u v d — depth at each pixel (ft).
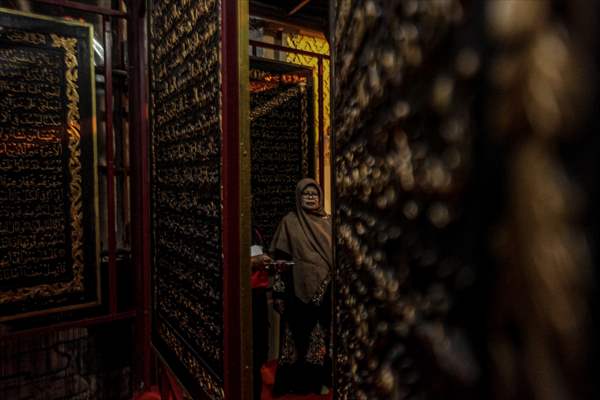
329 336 7.99
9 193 7.07
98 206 7.88
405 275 1.90
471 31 1.44
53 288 7.49
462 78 1.49
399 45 1.87
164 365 7.00
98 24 8.42
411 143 1.82
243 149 4.35
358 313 2.38
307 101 10.11
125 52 8.41
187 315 5.85
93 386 8.05
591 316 1.11
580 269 1.12
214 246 4.83
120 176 8.48
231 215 4.45
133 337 8.43
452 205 1.57
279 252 7.93
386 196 2.04
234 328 4.48
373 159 2.15
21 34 7.06
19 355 7.36
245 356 4.43
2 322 7.09
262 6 8.32
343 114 2.52
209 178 4.92
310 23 8.89
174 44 6.07
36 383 7.52
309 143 10.14
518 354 1.29
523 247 1.26
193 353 5.58
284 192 9.80
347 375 2.55
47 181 7.39
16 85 7.05
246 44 4.31
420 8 1.71
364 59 2.21
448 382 1.60
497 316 1.36
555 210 1.17
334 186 2.72
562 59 1.14
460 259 1.53
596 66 1.07
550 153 1.18
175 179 6.26
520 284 1.28
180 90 5.87
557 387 1.18
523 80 1.24
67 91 7.51
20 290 7.21
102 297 8.00
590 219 1.10
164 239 6.87
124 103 8.44
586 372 1.12
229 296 4.46
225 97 4.39
